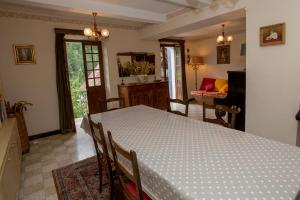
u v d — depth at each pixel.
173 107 6.22
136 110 2.88
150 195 1.25
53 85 4.19
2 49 3.61
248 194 0.93
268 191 0.94
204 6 3.48
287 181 1.01
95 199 2.05
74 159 3.03
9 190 1.73
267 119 2.84
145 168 1.25
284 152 1.32
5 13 3.58
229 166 1.18
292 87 2.53
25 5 3.26
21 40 3.77
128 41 5.22
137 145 1.59
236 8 3.01
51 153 3.28
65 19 4.20
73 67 5.68
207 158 1.30
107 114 2.71
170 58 7.09
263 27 2.68
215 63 6.80
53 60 4.14
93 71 4.98
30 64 3.90
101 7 3.44
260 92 2.87
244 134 1.68
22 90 3.85
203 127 1.94
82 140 3.83
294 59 2.46
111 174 1.78
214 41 6.71
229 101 3.50
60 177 2.50
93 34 3.32
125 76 5.25
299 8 2.35
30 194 2.21
